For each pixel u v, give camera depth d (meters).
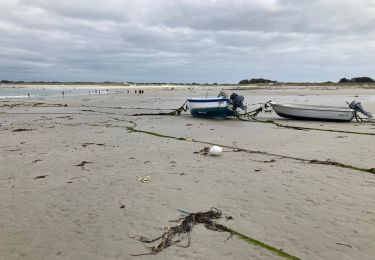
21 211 6.75
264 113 25.69
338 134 15.44
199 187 7.98
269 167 9.62
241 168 9.53
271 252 5.11
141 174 9.05
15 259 5.04
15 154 11.48
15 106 32.84
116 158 10.80
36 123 19.73
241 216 6.36
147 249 5.27
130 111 27.39
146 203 7.05
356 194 7.45
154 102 38.28
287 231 5.76
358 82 144.88
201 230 5.82
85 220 6.31
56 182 8.48
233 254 5.08
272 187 7.92
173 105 33.53
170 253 5.14
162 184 8.22
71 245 5.43
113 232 5.83
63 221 6.29
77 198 7.39
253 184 8.14
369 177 8.66
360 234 5.62
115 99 44.47
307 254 5.04
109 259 5.02
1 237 5.72
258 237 5.57
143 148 12.31
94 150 12.02
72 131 16.50
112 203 7.09
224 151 11.73
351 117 20.16
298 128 17.33
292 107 21.08
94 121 20.69
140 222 6.19
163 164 10.02
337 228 5.84
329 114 20.39
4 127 18.02
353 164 9.91
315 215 6.37
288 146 12.64
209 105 21.61
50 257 5.09
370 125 18.78
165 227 5.98
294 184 8.12
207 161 10.34
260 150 11.95
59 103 36.84
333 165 9.78
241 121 20.58
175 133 15.79
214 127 17.88
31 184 8.34
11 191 7.88
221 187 7.96
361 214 6.39
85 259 5.03
